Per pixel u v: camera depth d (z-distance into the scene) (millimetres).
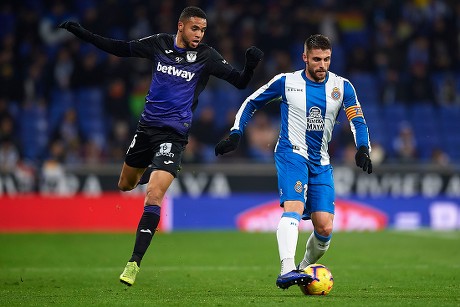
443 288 28078
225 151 26172
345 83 26328
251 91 73625
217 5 76000
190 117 27672
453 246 48000
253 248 46594
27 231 57375
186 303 23438
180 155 27344
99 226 58500
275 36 74812
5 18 76812
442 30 79688
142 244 25531
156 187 26453
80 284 30219
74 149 64938
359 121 26031
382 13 81625
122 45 27578
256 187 60250
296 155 25719
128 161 28578
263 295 25734
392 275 33219
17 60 74062
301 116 25828
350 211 60688
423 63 78062
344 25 81125
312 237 26500
